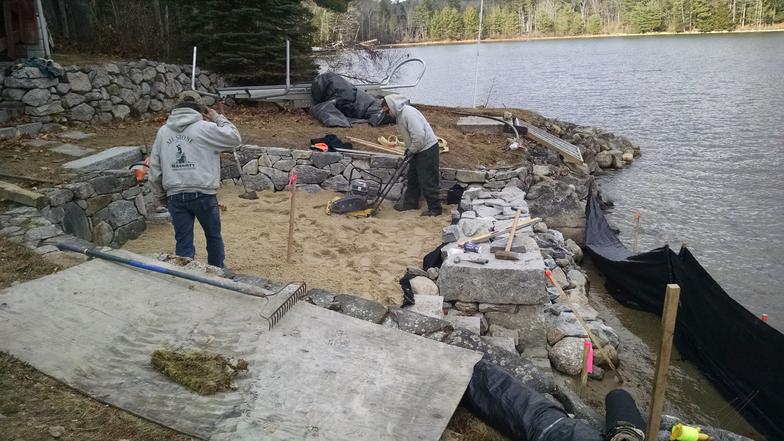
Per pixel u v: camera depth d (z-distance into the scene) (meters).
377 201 8.52
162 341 3.46
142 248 7.11
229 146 5.21
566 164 11.85
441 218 8.30
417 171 8.32
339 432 2.88
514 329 5.80
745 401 5.58
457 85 33.59
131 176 7.55
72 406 2.99
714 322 6.06
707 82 31.81
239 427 2.88
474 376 3.34
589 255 9.00
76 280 4.02
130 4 12.73
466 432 3.15
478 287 5.95
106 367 3.25
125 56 12.23
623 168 15.11
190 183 5.06
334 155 9.17
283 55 12.91
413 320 4.01
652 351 6.53
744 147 16.81
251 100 12.36
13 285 4.08
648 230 10.52
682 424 3.57
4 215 5.72
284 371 3.27
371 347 3.52
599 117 22.94
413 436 2.88
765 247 9.59
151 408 2.99
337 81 11.84
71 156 7.92
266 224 7.73
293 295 3.86
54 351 3.34
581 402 3.61
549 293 6.81
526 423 3.06
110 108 10.04
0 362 3.22
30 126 8.72
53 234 5.22
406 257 6.94
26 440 2.75
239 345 3.45
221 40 12.39
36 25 9.42
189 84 11.89
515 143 10.81
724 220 10.95
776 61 39.84
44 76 9.02
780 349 5.27
